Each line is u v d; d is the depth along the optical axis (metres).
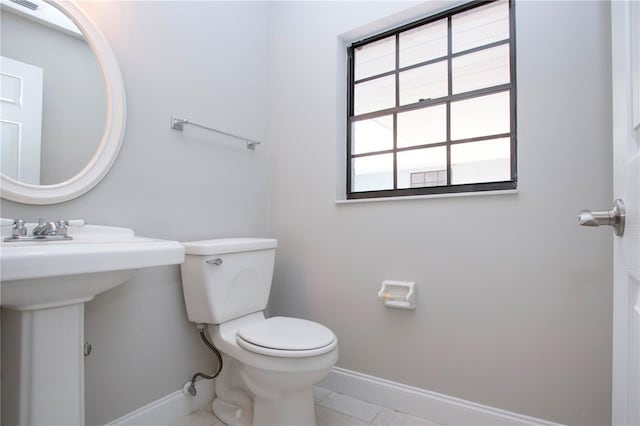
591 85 1.22
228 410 1.49
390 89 1.84
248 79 1.94
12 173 1.04
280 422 1.25
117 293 1.29
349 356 1.71
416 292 1.54
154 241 1.09
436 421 1.46
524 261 1.32
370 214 1.69
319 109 1.88
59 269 0.72
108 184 1.27
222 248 1.43
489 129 1.54
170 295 1.47
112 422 1.25
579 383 1.21
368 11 1.74
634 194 0.55
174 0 1.54
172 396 1.46
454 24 1.65
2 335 0.87
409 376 1.54
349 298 1.73
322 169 1.85
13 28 1.06
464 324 1.43
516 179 1.39
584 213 0.65
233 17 1.85
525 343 1.30
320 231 1.84
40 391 0.85
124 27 1.34
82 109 1.20
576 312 1.22
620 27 0.68
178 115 1.54
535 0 1.34
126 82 1.34
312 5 1.94
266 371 1.18
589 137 1.22
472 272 1.42
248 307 1.56
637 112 0.58
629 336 0.63
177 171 1.53
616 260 0.69
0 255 0.65
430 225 1.52
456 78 1.65
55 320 0.87
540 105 1.31
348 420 1.47
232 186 1.81
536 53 1.32
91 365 1.20
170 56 1.51
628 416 0.63
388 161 1.82
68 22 1.18
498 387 1.35
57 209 1.13
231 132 1.82
